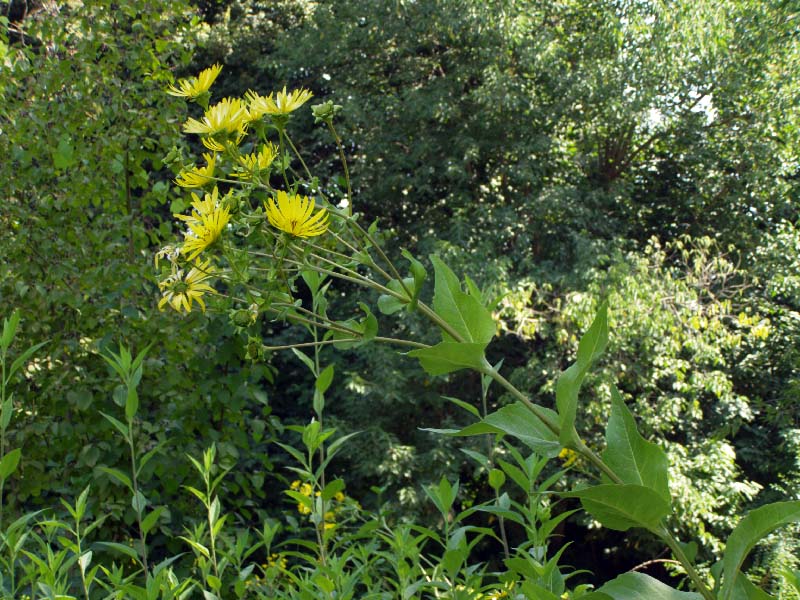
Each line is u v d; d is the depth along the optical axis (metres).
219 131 1.25
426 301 9.56
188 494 4.11
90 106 4.33
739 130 10.95
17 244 4.05
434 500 2.13
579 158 10.79
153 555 4.08
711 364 9.77
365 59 11.23
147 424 3.81
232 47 11.92
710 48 10.14
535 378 9.41
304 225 1.14
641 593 0.84
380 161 10.93
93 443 3.93
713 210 11.37
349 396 10.02
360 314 10.33
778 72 10.65
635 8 10.02
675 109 11.09
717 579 0.86
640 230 11.76
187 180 1.26
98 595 3.10
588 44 10.54
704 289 9.48
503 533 2.14
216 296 1.24
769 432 9.91
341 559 1.96
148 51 4.48
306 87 11.77
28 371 4.13
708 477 8.95
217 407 4.09
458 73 10.39
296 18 12.62
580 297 8.90
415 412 10.49
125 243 4.35
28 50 4.41
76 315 4.13
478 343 0.94
